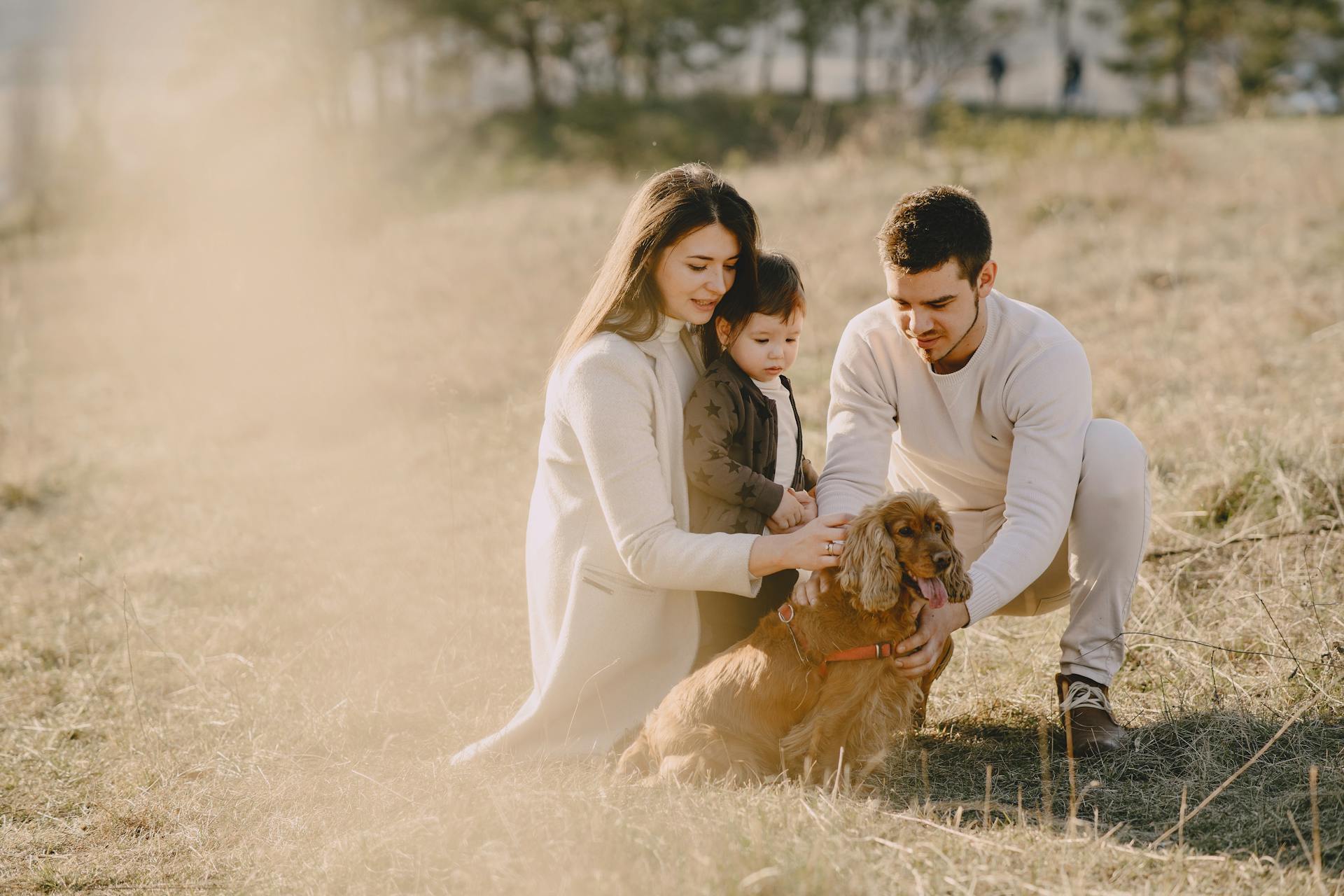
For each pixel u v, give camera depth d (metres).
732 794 2.98
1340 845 2.75
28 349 12.46
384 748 3.86
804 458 4.12
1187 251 10.05
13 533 6.93
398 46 40.78
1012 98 45.47
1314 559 4.35
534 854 2.76
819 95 44.91
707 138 33.97
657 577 3.27
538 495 3.67
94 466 8.29
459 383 8.67
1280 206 11.30
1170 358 7.04
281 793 3.60
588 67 40.97
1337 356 6.77
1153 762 3.36
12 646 5.13
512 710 4.09
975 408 3.57
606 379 3.33
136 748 4.07
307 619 5.14
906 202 3.32
